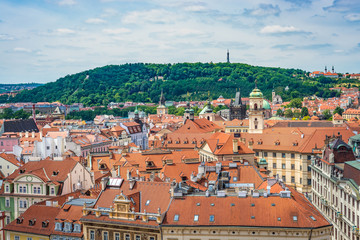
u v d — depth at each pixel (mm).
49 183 152250
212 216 104438
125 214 109312
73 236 115438
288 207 103562
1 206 157125
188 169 159000
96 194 137750
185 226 103312
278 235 100250
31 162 163500
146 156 185875
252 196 107625
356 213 123500
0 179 173625
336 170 147250
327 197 155625
